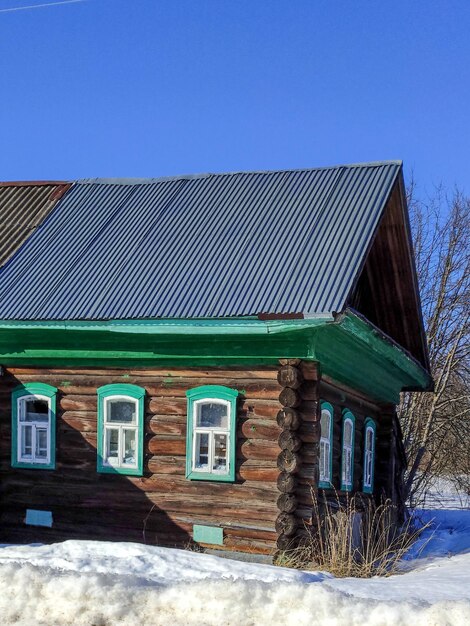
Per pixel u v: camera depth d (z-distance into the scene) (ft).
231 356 39.65
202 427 40.63
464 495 89.76
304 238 42.73
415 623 22.21
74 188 54.65
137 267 43.80
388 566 41.09
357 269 39.04
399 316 54.60
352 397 48.65
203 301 39.45
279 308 37.42
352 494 48.24
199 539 39.83
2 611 24.76
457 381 82.84
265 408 39.40
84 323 40.40
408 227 48.70
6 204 54.44
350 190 46.09
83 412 42.68
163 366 41.45
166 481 40.88
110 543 33.96
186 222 47.42
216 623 23.38
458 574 34.58
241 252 42.93
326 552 37.73
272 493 38.88
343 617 22.75
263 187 49.21
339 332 38.78
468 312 79.05
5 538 43.16
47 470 42.91
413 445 78.69
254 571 29.91
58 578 25.73
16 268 45.80
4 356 43.68
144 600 24.63
